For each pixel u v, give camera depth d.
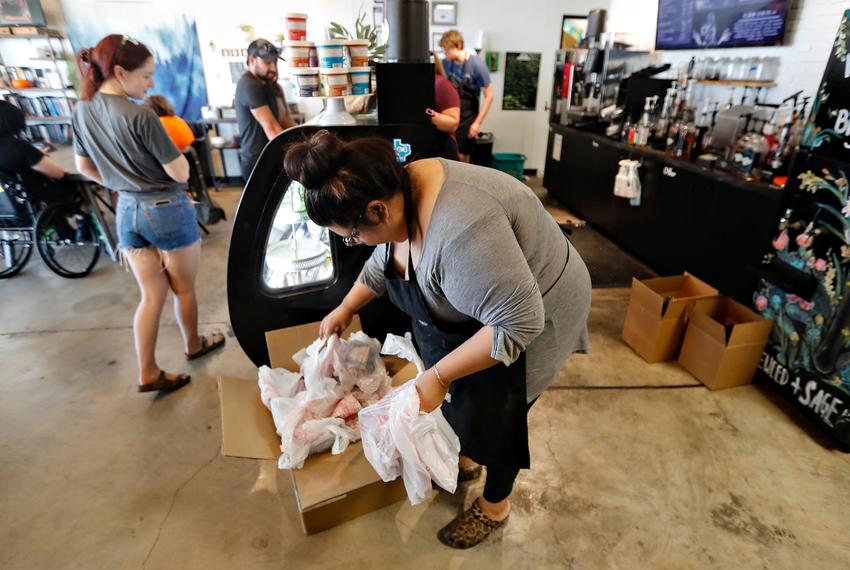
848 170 1.68
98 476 1.72
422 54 1.75
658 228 3.30
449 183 0.93
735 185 2.53
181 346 2.51
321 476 1.46
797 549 1.46
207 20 5.21
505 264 0.87
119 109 1.70
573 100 4.70
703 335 2.16
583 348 1.43
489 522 1.49
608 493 1.66
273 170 1.56
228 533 1.52
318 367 1.59
